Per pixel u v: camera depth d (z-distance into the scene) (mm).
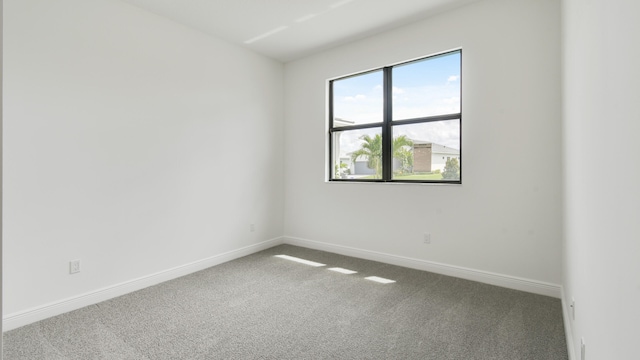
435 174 3609
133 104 3092
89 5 2787
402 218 3764
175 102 3447
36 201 2502
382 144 3977
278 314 2590
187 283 3268
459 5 3256
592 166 1305
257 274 3525
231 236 4074
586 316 1456
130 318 2527
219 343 2178
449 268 3426
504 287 3094
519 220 3018
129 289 3049
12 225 2393
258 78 4434
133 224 3098
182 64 3516
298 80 4691
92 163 2811
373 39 3916
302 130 4664
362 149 4188
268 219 4633
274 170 4723
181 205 3510
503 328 2346
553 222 2854
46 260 2551
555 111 2824
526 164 2969
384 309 2666
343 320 2486
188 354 2055
